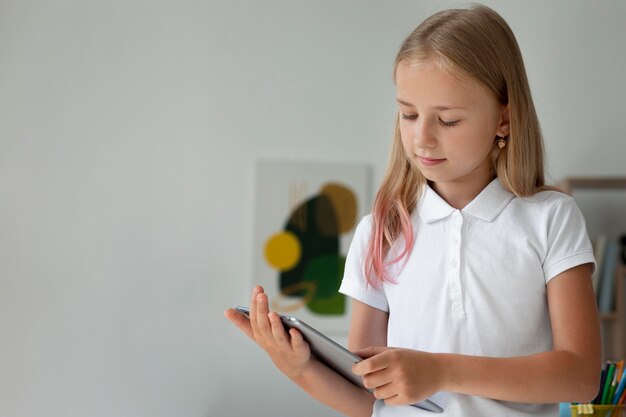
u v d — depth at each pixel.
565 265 1.13
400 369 1.04
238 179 4.07
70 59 4.07
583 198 4.03
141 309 4.01
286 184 4.08
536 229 1.16
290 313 4.05
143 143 4.06
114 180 4.04
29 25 4.06
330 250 4.07
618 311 3.71
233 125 4.09
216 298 4.03
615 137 4.05
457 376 1.05
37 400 3.94
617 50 4.08
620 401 1.96
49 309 3.98
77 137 4.05
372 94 4.13
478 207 1.19
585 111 4.07
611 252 3.77
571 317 1.11
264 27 4.13
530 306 1.14
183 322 4.02
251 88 4.11
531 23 4.09
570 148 4.06
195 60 4.10
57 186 4.02
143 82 4.08
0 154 4.01
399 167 1.27
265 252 4.05
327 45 4.13
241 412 3.99
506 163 1.19
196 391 3.99
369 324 1.29
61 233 4.01
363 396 1.23
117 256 4.02
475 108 1.12
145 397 3.98
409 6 4.14
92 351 3.98
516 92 1.16
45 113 4.04
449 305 1.17
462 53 1.10
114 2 4.09
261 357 4.02
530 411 1.14
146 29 4.09
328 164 4.09
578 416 1.90
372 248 1.26
